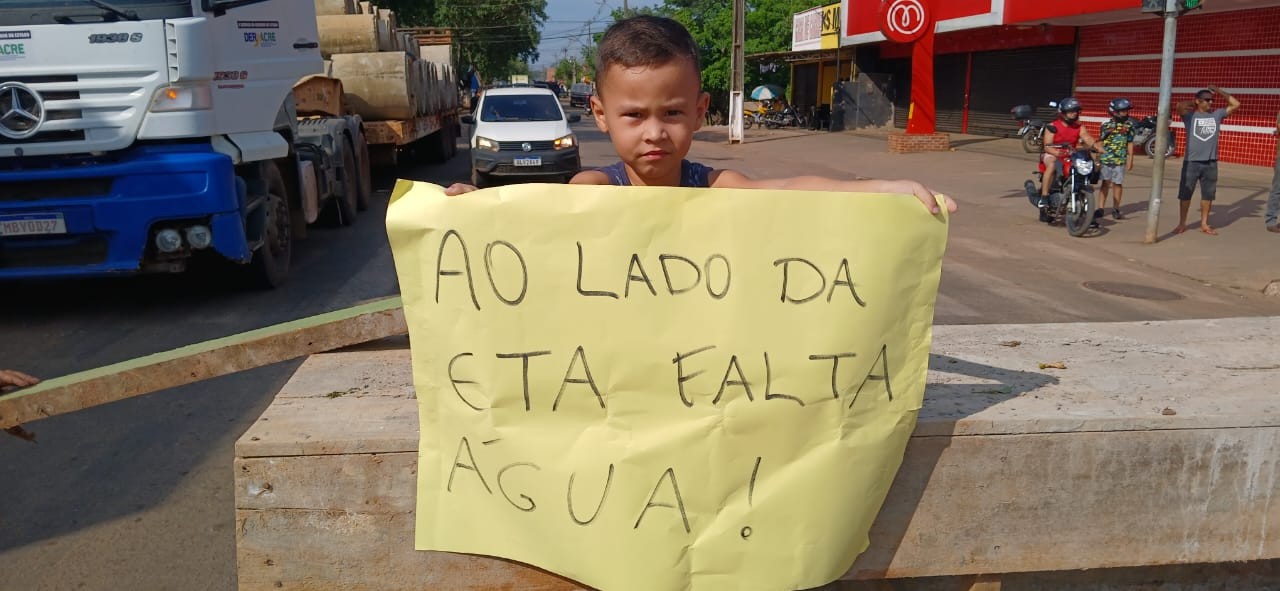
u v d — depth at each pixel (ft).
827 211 5.74
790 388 5.82
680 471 5.82
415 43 53.62
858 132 98.27
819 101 117.08
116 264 20.47
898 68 100.42
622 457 5.81
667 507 5.84
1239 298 25.05
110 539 11.04
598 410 5.84
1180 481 6.70
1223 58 54.60
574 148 47.26
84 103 19.62
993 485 6.56
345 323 6.52
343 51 43.93
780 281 5.75
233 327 20.85
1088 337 9.14
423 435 6.00
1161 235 33.94
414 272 5.88
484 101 50.34
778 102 112.68
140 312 22.31
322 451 6.09
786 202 5.71
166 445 13.84
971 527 6.63
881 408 5.98
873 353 5.90
